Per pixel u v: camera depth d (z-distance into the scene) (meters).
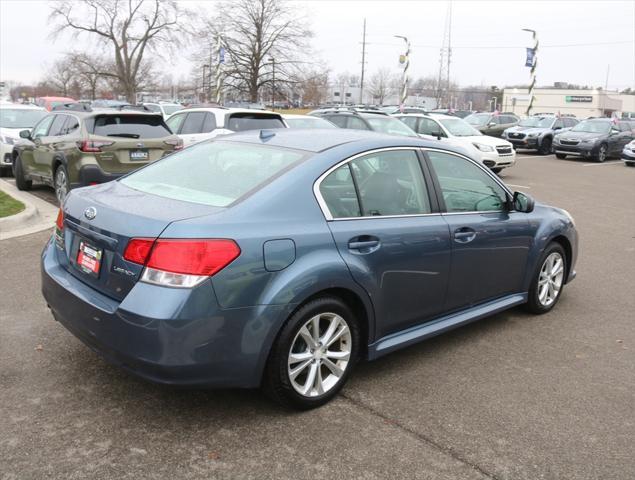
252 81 43.28
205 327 2.93
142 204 3.32
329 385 3.54
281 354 3.22
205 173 3.72
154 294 2.90
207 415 3.35
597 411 3.58
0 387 3.56
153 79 61.16
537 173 17.95
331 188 3.53
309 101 52.09
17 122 13.94
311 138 3.94
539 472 2.95
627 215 10.93
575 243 5.61
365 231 3.57
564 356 4.42
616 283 6.46
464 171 4.47
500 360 4.30
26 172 10.66
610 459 3.08
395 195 3.89
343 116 15.41
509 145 16.56
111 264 3.13
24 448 2.96
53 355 4.02
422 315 4.08
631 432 3.35
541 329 4.98
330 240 3.38
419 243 3.87
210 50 44.53
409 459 3.01
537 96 86.62
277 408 3.46
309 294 3.25
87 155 8.36
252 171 3.57
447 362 4.24
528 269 5.01
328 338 3.47
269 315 3.11
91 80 57.94
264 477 2.82
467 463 3.00
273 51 43.06
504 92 87.31
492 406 3.60
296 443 3.11
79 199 3.63
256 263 3.07
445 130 16.27
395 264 3.74
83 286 3.35
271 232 3.16
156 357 2.89
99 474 2.79
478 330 4.93
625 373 4.15
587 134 22.88
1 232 7.36
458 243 4.18
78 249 3.46
